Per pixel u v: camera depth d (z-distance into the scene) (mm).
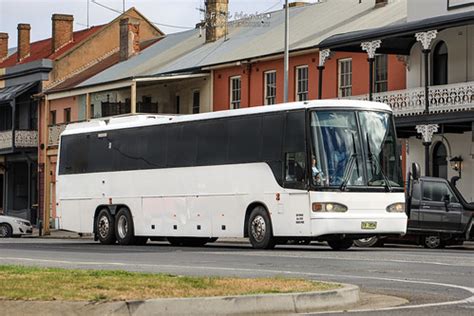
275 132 32969
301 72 56344
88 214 42969
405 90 46531
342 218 31172
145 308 13977
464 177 46375
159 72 65938
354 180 31625
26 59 86000
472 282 19719
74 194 43875
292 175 32094
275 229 32781
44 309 13867
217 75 62875
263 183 33312
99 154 42406
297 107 32281
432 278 20609
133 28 77188
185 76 63438
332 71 54031
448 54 47156
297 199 31828
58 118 76875
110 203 41562
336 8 61469
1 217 61188
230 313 14547
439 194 38062
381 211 31844
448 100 44594
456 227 37750
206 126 36406
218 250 33344
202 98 64188
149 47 77938
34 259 27547
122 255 30141
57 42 82000
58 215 44875
